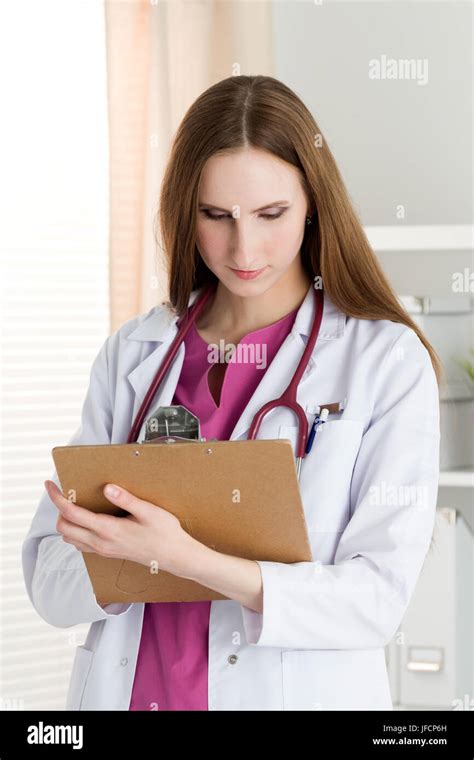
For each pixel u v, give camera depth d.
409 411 1.21
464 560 1.90
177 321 1.40
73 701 1.28
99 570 1.13
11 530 2.32
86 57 2.28
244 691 1.18
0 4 2.25
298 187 1.21
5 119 2.26
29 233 2.29
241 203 1.17
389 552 1.14
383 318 1.30
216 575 1.06
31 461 2.33
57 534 1.37
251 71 2.16
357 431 1.22
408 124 2.21
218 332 1.37
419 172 2.21
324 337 1.30
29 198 2.29
